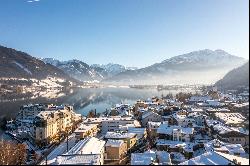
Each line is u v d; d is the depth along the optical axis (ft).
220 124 646.74
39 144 653.30
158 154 453.17
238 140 517.96
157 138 619.67
